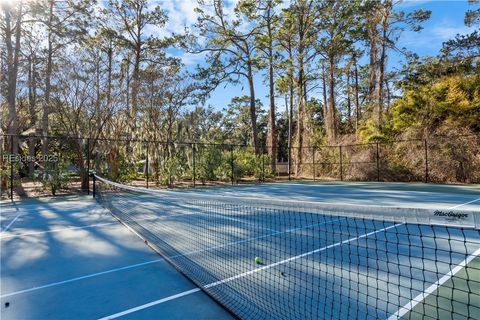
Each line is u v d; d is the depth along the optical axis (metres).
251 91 23.77
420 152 17.28
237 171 18.56
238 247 4.91
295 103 26.39
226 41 23.45
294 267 3.96
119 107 16.33
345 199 10.63
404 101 19.97
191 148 18.67
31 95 19.81
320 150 22.03
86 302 3.15
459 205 9.01
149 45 23.45
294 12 21.67
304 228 6.18
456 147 16.25
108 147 15.45
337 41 22.14
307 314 2.70
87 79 15.06
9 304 3.14
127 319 2.78
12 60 16.72
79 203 10.90
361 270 3.79
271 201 3.06
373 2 20.75
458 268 3.84
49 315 2.90
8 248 5.20
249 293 3.18
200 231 6.06
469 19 18.39
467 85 17.83
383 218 2.13
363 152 19.34
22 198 12.25
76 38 18.00
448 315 2.68
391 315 2.68
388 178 18.14
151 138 18.97
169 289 3.41
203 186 16.61
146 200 10.97
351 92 31.00
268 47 23.25
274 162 22.81
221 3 22.73
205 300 3.12
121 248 5.09
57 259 4.58
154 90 19.22
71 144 15.12
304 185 16.77
